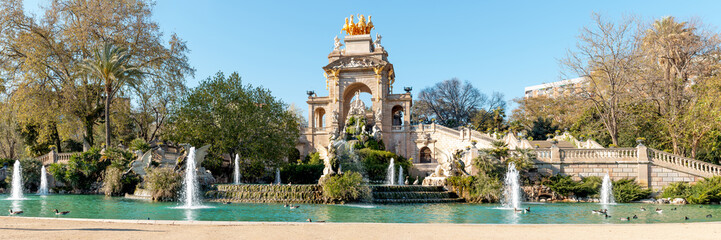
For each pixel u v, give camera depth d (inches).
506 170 1519.4
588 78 1958.7
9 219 707.4
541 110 3762.3
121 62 1886.1
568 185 1466.5
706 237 526.0
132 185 1626.5
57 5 1994.3
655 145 1916.8
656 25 2116.1
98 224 650.8
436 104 4562.0
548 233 568.1
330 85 3329.2
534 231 588.1
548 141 2303.2
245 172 1947.6
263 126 1977.1
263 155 1932.8
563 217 965.8
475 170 1526.8
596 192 1448.1
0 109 1991.9
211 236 533.3
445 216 982.4
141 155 1700.3
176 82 2226.9
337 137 3011.8
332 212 1053.2
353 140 2832.2
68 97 1945.1
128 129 2694.4
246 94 1990.7
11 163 1886.1
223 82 1973.4
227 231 577.6
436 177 1555.1
